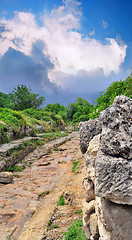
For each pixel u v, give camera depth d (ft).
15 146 39.58
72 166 36.35
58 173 31.91
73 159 41.88
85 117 144.66
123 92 14.62
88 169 6.87
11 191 23.56
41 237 12.60
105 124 4.68
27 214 17.52
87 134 8.39
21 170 33.63
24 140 48.73
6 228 15.17
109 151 4.47
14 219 16.70
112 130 4.43
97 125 8.22
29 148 46.39
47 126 92.73
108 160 4.18
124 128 4.25
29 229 14.79
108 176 4.04
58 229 13.19
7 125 46.88
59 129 120.16
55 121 116.37
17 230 14.93
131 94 13.73
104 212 4.70
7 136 43.96
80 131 8.76
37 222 15.74
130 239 4.41
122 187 3.93
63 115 169.07
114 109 4.46
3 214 17.57
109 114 4.54
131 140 4.14
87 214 7.04
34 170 34.22
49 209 18.03
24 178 29.25
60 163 39.24
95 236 6.63
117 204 4.56
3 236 14.01
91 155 6.85
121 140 4.24
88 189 7.21
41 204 19.62
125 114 4.28
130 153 4.12
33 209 18.63
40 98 144.66
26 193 22.91
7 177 26.78
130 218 4.42
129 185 3.90
